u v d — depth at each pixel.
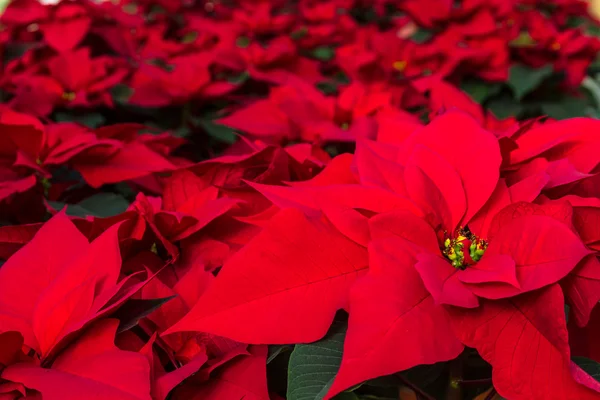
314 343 0.53
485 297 0.49
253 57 1.31
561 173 0.57
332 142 0.92
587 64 1.38
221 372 0.54
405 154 0.60
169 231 0.63
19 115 0.83
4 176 0.80
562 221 0.51
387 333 0.47
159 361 0.52
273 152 0.69
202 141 1.26
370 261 0.50
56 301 0.53
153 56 1.41
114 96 1.27
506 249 0.51
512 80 1.34
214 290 0.50
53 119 1.20
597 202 0.53
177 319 0.56
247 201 0.66
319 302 0.51
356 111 1.01
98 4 1.49
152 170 0.81
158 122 1.27
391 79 1.31
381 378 0.57
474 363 0.60
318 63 1.38
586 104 1.44
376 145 0.62
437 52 1.36
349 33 1.63
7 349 0.49
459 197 0.56
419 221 0.53
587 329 0.55
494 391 0.57
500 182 0.56
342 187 0.55
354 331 0.47
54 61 1.18
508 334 0.48
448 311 0.49
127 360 0.48
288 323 0.50
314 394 0.51
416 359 0.47
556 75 1.41
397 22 1.71
